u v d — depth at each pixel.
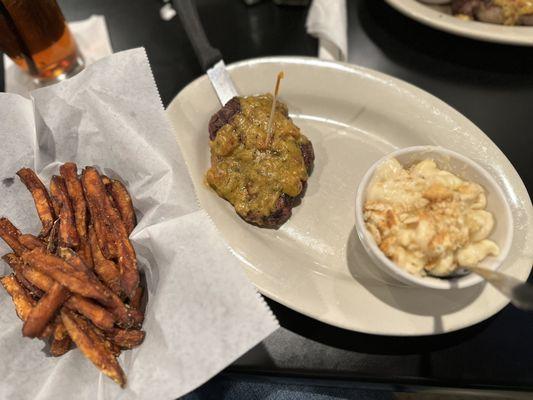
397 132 0.40
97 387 0.28
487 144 0.36
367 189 0.31
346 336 0.32
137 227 0.31
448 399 0.34
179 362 0.27
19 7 0.39
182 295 0.28
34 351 0.30
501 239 0.28
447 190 0.29
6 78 0.47
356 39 0.49
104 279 0.30
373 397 0.36
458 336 0.32
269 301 0.33
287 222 0.36
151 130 0.34
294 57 0.42
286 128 0.37
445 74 0.46
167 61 0.49
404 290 0.31
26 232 0.35
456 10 0.48
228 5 0.53
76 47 0.48
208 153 0.40
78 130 0.35
